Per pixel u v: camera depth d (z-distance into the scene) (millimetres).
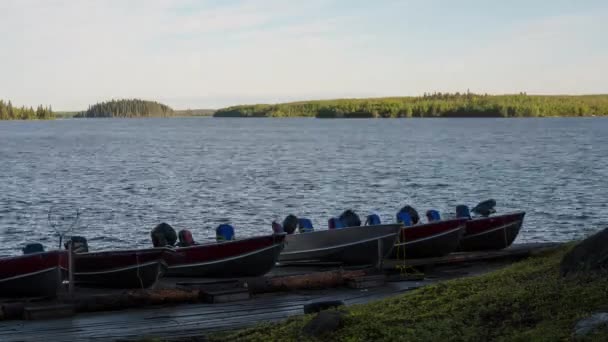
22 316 15148
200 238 32031
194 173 62562
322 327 11719
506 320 11055
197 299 16656
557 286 12125
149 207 41031
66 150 99625
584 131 162000
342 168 66688
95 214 38469
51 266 17188
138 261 18375
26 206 41438
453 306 12414
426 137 136500
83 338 13266
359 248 21156
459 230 22172
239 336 12578
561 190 47344
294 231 22469
